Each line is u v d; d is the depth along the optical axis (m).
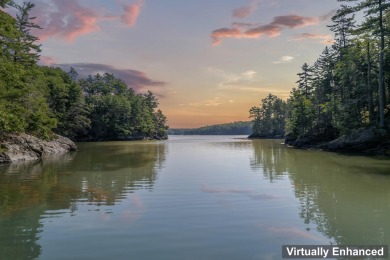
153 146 59.88
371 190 14.04
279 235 8.05
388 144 34.53
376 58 41.75
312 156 32.81
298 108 62.47
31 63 47.66
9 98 28.14
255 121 143.38
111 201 11.94
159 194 13.25
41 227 8.73
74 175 19.12
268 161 27.72
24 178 17.95
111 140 104.69
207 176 18.59
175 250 7.03
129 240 7.65
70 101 82.06
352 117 40.72
